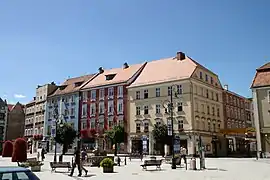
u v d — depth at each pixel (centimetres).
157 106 5506
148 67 6269
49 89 7644
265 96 4444
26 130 8362
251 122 7919
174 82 5397
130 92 5903
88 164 2964
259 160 3941
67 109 6919
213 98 5991
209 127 5641
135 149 5606
